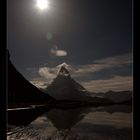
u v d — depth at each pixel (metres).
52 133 23.09
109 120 52.97
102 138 22.42
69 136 21.92
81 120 51.19
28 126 29.31
